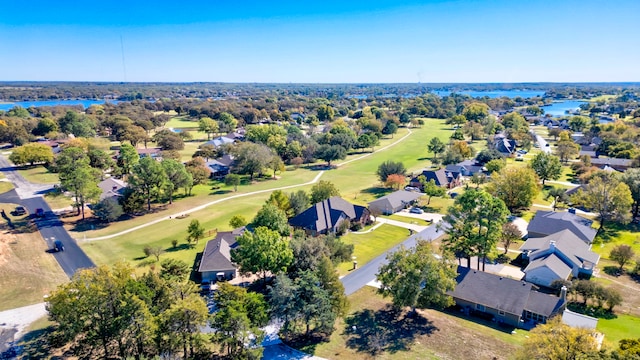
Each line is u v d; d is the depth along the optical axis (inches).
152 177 3587.6
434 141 6176.2
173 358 1572.3
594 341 1364.4
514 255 2731.3
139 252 2674.7
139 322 1483.8
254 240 2139.5
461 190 4409.5
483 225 2377.0
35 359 1610.5
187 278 2294.5
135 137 6451.8
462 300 2063.2
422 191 4318.4
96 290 1496.1
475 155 6136.8
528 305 1946.4
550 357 1343.5
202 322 1524.4
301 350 1695.4
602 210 3125.0
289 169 5600.4
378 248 2805.1
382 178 4525.1
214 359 1609.3
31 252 2625.5
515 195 3491.6
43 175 4795.8
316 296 1704.0
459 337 1800.0
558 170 4340.6
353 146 6894.7
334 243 2391.7
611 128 7239.2
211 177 5029.5
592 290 2022.6
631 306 2043.6
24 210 3454.7
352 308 2039.9
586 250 2568.9
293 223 3024.1
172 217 3432.6
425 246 2005.4
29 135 6732.3
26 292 2118.6
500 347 1718.8
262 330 1728.6
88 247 2746.1
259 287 2197.3
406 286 1866.4
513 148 6392.7
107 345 1674.5
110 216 3223.4
